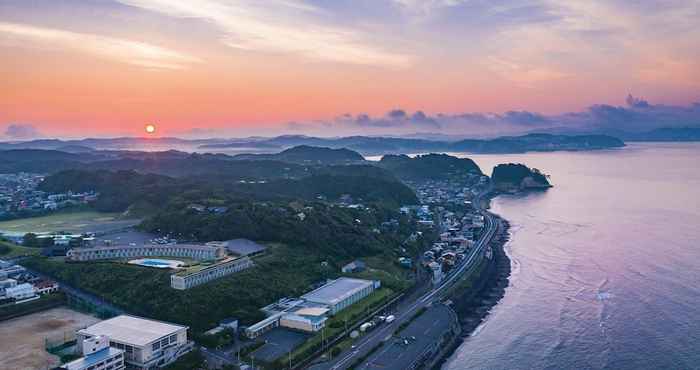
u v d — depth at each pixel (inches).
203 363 7445.9
